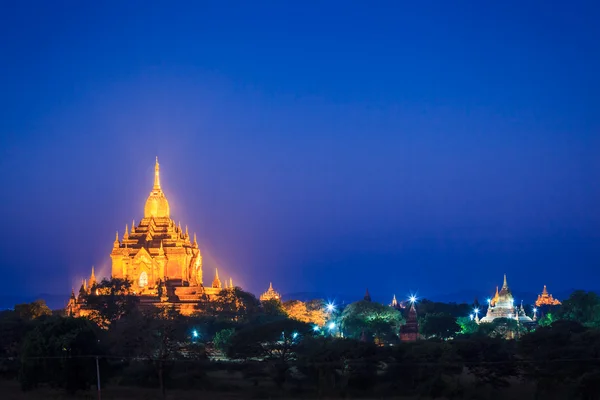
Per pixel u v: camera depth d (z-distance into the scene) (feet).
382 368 571.28
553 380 528.63
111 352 583.58
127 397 517.96
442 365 548.31
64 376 515.91
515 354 589.32
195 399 523.29
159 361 577.02
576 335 599.57
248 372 620.90
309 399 533.55
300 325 637.71
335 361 564.71
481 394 533.55
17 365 645.51
